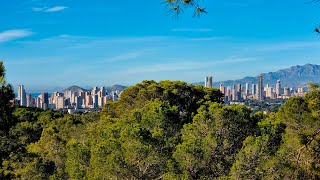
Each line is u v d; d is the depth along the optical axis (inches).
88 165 1021.8
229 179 791.1
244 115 964.0
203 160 859.4
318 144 282.8
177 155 861.2
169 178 814.5
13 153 1209.4
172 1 218.4
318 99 369.1
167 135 1069.1
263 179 701.3
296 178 282.0
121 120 1153.4
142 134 919.7
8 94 605.0
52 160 1346.0
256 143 790.5
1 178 805.9
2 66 583.2
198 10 219.3
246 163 786.8
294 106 686.5
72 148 1043.3
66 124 1876.2
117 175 890.7
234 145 932.6
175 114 1109.7
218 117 956.0
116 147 900.0
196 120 976.3
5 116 623.5
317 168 275.4
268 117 1062.4
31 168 1210.6
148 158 887.7
